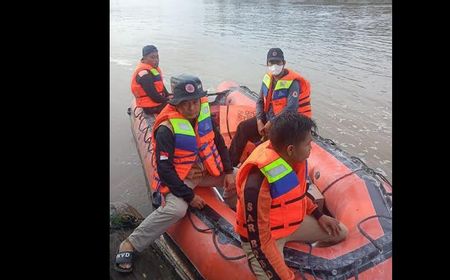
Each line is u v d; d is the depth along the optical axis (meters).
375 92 6.72
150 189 3.94
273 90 4.04
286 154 2.09
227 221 2.82
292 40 10.21
